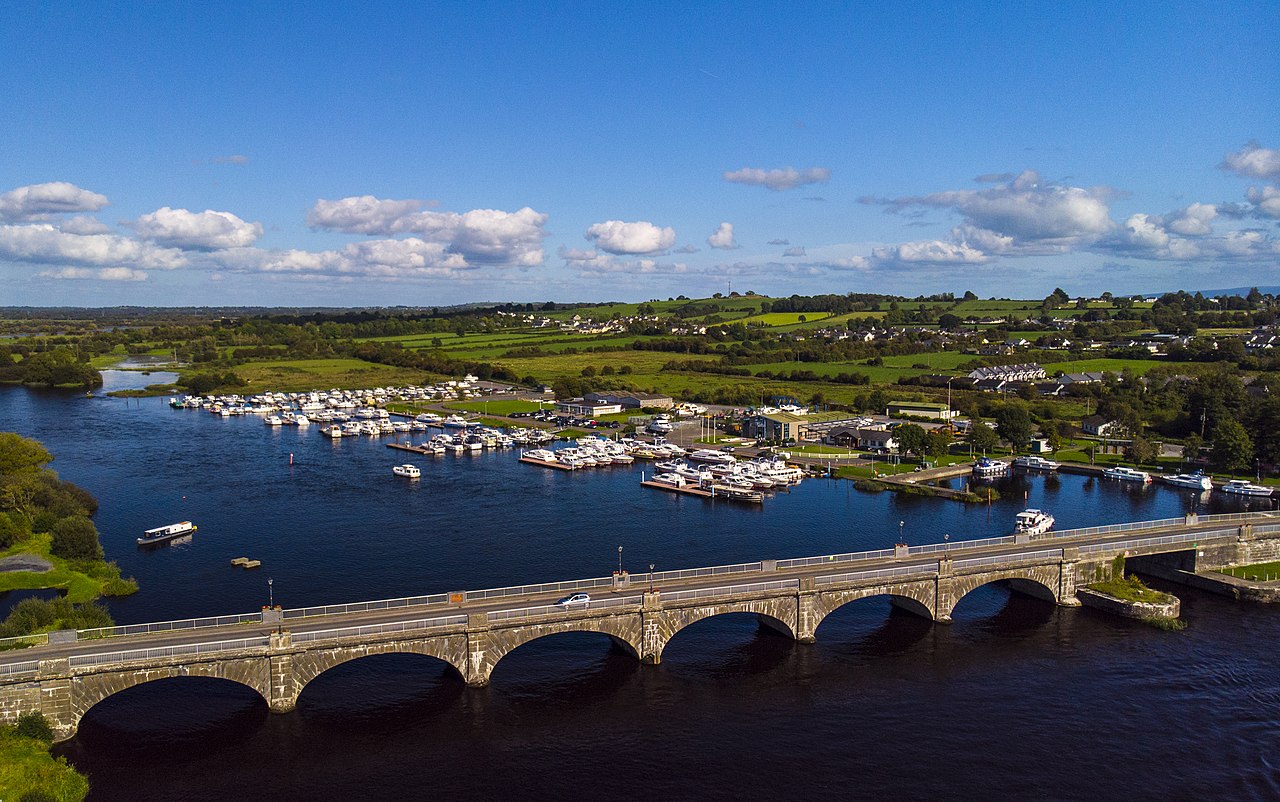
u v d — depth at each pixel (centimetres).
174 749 8712
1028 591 13388
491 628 9888
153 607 12706
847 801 8106
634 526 17675
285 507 19050
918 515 18812
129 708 9494
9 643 9181
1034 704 9962
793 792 8238
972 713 9756
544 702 9862
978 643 11600
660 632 10681
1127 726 9494
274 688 9144
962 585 12319
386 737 9031
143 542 15838
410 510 18950
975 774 8569
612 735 9194
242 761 8538
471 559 15150
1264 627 12156
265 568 14588
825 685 10394
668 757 8800
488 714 9556
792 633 11400
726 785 8338
